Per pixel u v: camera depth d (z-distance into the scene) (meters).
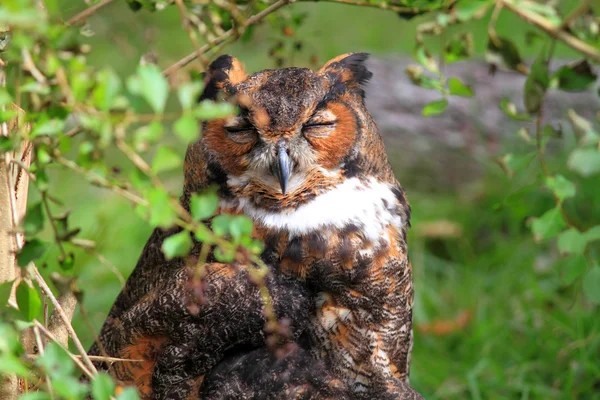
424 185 14.96
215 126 7.17
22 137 5.35
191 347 7.00
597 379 10.34
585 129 5.98
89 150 5.19
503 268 12.51
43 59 5.29
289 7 8.44
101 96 4.86
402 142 15.26
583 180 13.17
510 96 16.20
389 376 7.36
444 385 10.55
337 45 19.81
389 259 7.25
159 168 5.09
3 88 5.30
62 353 5.15
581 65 6.08
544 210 13.26
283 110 7.03
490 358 10.88
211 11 7.45
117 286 11.85
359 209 7.24
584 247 6.34
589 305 11.28
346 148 7.23
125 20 8.49
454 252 13.41
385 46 20.47
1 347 5.02
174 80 6.47
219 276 6.96
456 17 6.16
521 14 5.91
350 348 7.26
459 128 15.48
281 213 7.17
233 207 7.25
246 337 7.04
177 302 6.91
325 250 7.09
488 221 13.80
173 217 5.19
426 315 11.81
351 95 7.43
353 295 7.18
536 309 11.42
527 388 10.23
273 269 7.14
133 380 7.18
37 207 5.46
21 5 4.48
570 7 14.00
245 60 17.33
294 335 7.11
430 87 6.52
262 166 7.07
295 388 7.10
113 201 13.53
